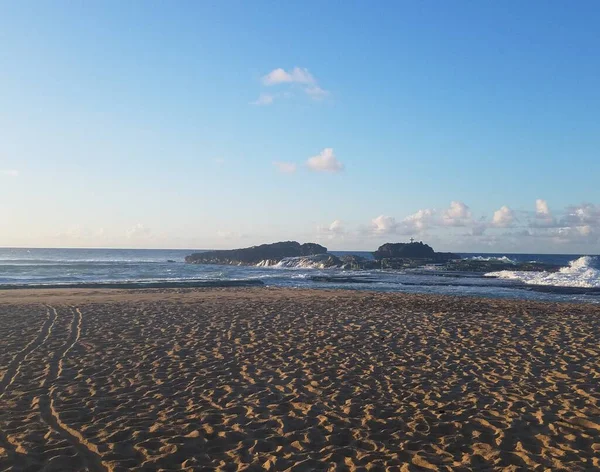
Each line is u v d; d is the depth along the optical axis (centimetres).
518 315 1551
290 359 945
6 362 904
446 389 763
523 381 805
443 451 543
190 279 3441
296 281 3503
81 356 954
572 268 4391
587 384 787
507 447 552
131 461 513
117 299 1977
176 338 1136
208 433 587
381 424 621
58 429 595
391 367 892
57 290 2480
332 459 521
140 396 721
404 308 1711
